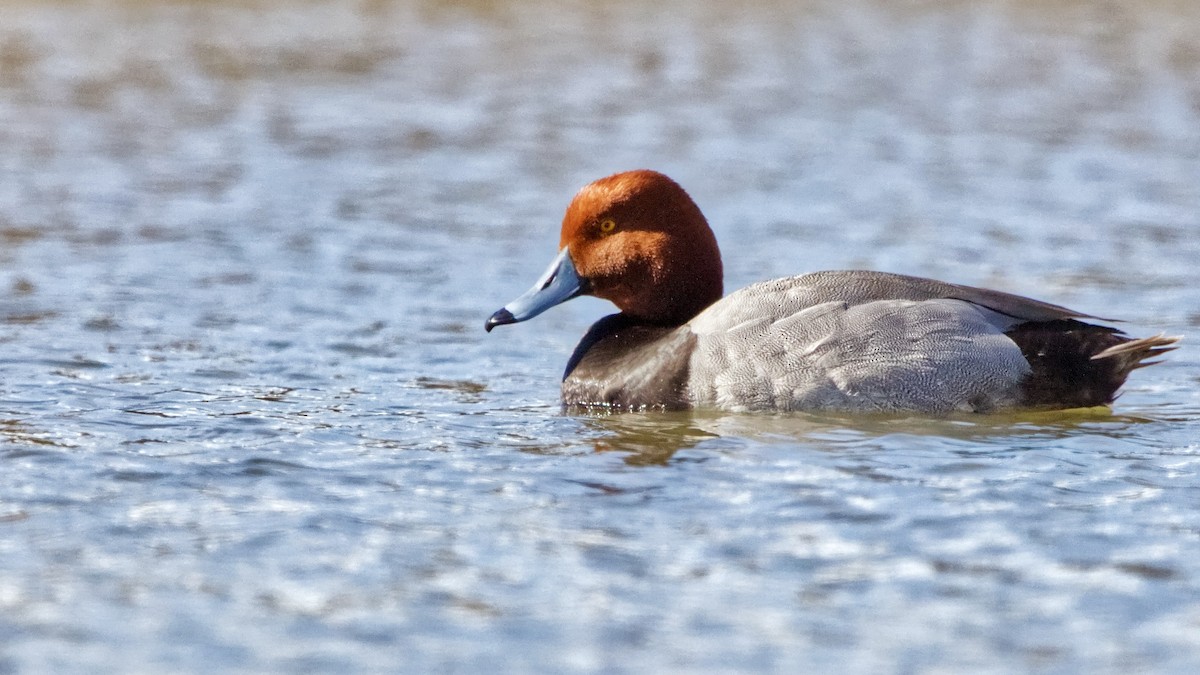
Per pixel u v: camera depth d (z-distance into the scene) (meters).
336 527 8.00
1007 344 10.29
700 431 10.03
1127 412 10.66
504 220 17.88
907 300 10.45
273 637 6.62
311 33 29.22
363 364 12.39
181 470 9.03
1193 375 12.01
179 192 18.84
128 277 15.09
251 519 8.12
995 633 6.66
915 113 23.98
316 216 17.86
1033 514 8.16
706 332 10.75
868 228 17.50
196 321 13.58
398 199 18.78
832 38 29.80
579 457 9.45
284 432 10.04
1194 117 23.70
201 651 6.49
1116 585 7.16
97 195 18.58
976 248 16.62
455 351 12.98
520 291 15.06
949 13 32.34
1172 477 8.92
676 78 26.27
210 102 23.89
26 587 7.14
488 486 8.77
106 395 11.01
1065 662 6.39
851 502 8.39
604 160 20.83
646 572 7.36
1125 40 29.69
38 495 8.49
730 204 18.61
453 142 21.81
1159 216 18.05
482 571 7.37
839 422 10.16
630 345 11.23
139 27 29.17
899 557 7.54
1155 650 6.48
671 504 8.39
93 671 6.31
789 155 21.23
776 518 8.13
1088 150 21.61
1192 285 15.12
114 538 7.80
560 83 25.69
